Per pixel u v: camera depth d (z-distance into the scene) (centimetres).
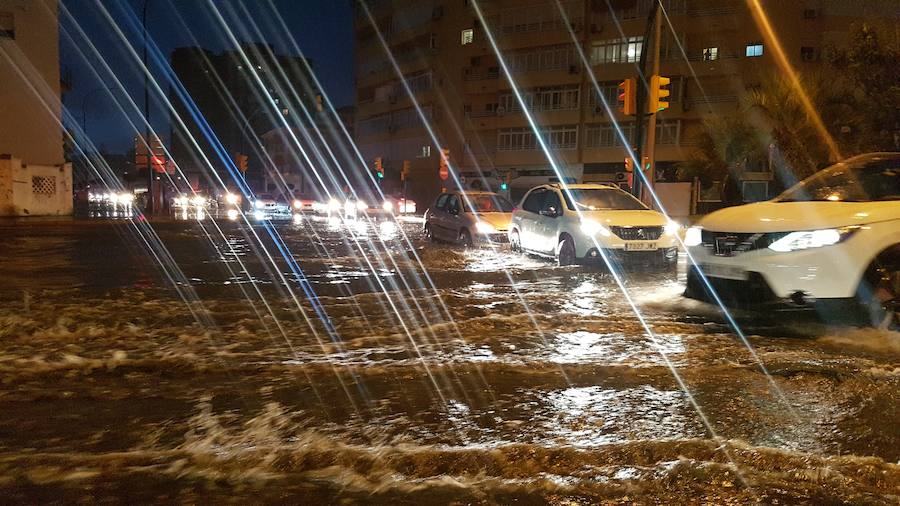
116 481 299
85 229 2288
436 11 5422
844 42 4200
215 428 365
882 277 593
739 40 4341
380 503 283
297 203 4469
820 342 573
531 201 1358
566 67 4856
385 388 445
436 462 323
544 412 398
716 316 693
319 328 632
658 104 1716
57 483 296
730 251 655
